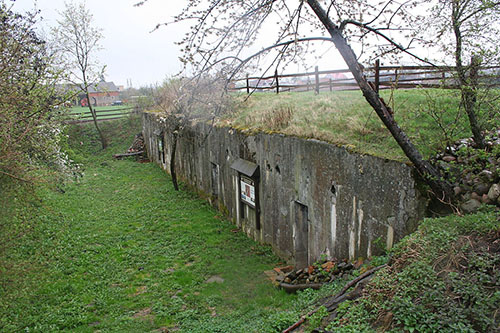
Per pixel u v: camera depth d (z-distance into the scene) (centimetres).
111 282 973
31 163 852
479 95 676
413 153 648
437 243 523
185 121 1377
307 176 945
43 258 1043
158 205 1633
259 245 1195
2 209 767
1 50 692
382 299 492
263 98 1622
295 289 826
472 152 683
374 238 748
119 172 2294
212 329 712
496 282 441
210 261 1080
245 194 1271
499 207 599
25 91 802
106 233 1305
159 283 962
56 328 769
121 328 765
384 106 661
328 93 1378
